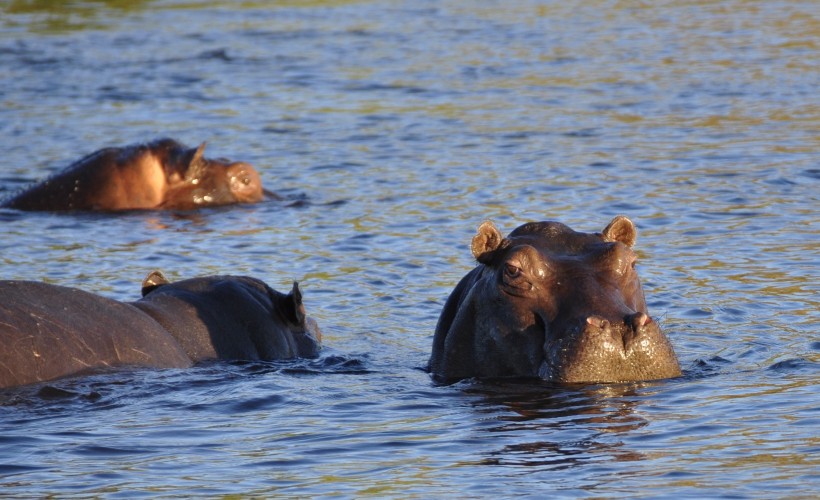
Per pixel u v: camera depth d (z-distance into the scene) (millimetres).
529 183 79125
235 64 131125
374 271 62719
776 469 33156
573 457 34812
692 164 82750
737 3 170375
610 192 76188
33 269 64125
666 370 41719
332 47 140125
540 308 42406
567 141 91500
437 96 111375
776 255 62312
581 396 40281
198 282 51781
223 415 40312
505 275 42938
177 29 155875
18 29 157625
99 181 82250
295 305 51969
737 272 59688
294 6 175125
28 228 75312
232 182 81688
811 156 83812
